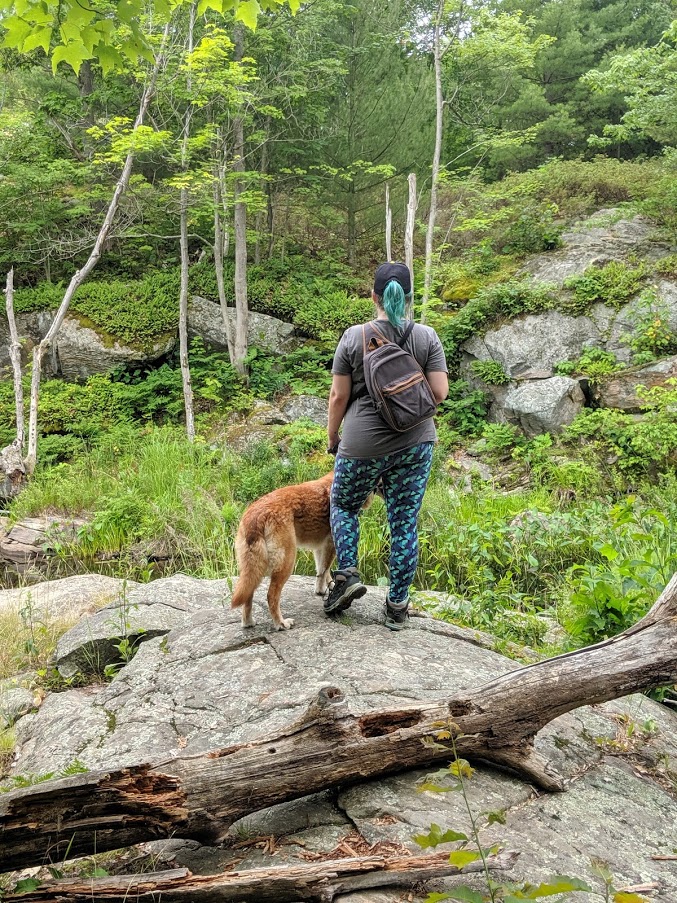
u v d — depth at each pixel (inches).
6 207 618.8
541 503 361.4
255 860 88.2
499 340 502.6
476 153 763.4
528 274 547.2
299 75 570.6
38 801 81.5
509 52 597.6
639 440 399.2
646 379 449.1
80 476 434.6
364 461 139.7
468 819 93.9
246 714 121.4
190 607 192.7
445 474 421.4
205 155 599.5
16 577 316.5
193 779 87.4
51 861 83.9
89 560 334.6
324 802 97.8
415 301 592.1
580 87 844.0
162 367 582.6
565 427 438.9
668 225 553.9
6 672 182.4
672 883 88.2
